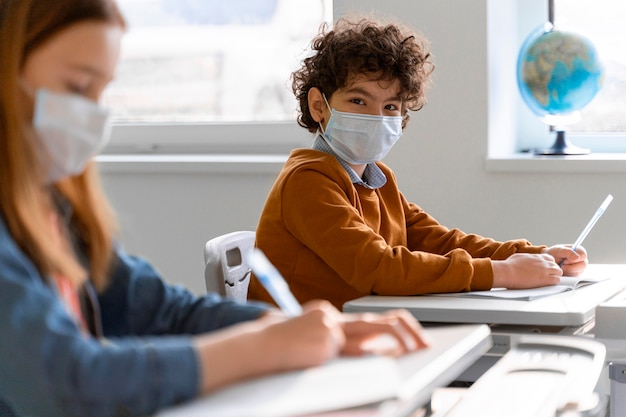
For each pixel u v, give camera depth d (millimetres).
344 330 977
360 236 1746
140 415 793
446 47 2633
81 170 1007
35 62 909
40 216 900
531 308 1482
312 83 2004
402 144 2691
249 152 3090
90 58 917
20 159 884
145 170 2965
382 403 785
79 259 1077
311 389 810
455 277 1676
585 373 1061
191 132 3148
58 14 899
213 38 3143
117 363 793
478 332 1092
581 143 2814
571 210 2592
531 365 1101
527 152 2893
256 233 1915
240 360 836
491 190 2643
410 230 2133
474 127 2633
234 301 1154
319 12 2994
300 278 1834
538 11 2867
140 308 1149
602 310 1401
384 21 2572
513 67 2883
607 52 2771
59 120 927
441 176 2674
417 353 978
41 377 775
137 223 3016
